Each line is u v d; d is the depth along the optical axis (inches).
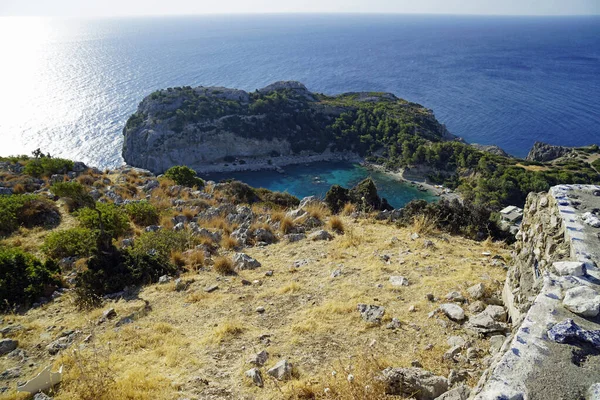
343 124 5457.7
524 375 150.0
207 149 4953.3
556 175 3329.2
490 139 5684.1
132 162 4808.1
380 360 261.1
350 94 6894.7
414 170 4306.1
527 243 309.7
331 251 518.6
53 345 331.0
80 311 402.6
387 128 5123.0
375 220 677.3
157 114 5012.3
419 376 227.8
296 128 5315.0
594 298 178.9
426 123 5438.0
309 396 237.9
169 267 490.3
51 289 452.8
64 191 797.2
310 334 316.8
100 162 4699.8
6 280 434.0
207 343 317.1
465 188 3646.7
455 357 262.1
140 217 706.8
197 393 250.4
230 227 652.1
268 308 374.9
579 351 158.7
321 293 391.2
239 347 309.4
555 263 214.5
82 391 249.0
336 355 285.0
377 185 4128.9
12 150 4719.5
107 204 728.3
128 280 454.0
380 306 346.9
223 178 4677.7
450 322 309.7
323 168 4874.5
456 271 415.2
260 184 4434.1
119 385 258.4
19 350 327.3
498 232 685.9
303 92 6318.9
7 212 661.3
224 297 405.1
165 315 376.8
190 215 745.0
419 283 390.0
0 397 258.5
